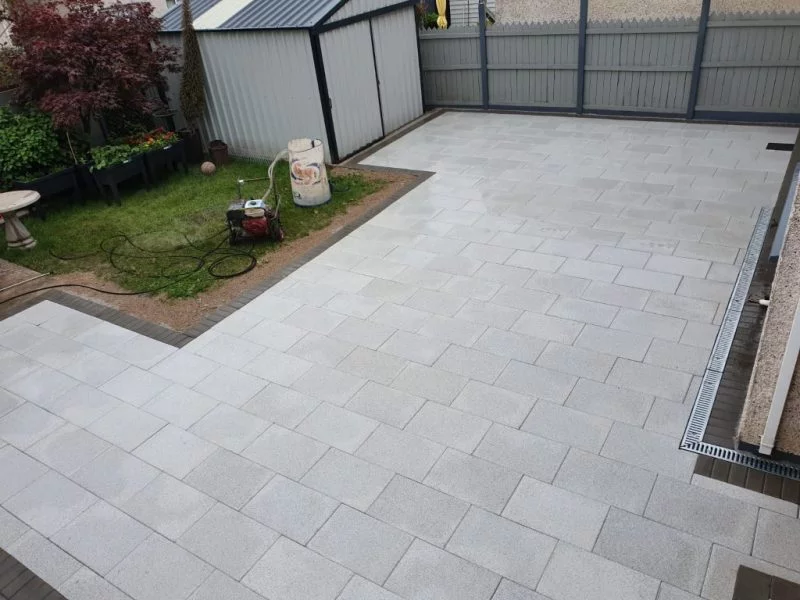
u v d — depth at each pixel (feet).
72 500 13.04
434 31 35.50
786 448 12.03
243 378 16.08
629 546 11.00
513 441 13.35
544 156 28.58
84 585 11.28
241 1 30.91
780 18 27.20
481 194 25.26
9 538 12.32
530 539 11.28
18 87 28.68
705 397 13.99
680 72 30.40
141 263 22.53
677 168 25.75
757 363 11.49
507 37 33.76
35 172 27.58
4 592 11.28
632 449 12.89
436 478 12.67
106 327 18.94
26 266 23.13
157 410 15.29
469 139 31.99
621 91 32.32
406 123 35.50
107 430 14.83
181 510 12.54
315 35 27.50
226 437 14.24
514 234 21.83
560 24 32.04
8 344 18.52
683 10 33.27
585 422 13.65
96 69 28.09
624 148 28.48
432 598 10.46
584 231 21.52
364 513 12.09
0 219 26.32
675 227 21.16
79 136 29.30
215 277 21.12
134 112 31.07
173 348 17.58
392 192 26.43
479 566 10.90
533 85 34.53
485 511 11.89
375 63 31.71
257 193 27.86
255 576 11.11
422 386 15.15
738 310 16.66
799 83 28.22
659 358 15.25
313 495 12.57
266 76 29.78
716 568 10.49
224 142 33.22
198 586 11.04
